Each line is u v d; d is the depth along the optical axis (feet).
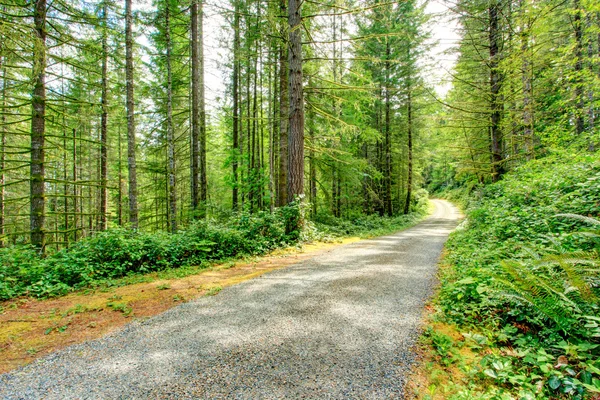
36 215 25.86
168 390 7.92
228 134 68.64
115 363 9.45
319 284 17.06
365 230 49.85
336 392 7.63
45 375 8.87
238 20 44.98
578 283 9.48
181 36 46.62
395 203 90.38
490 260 17.67
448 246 29.01
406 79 66.90
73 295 17.01
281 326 11.68
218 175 81.56
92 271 20.24
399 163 79.92
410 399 7.36
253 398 7.48
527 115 33.91
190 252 25.31
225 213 47.03
